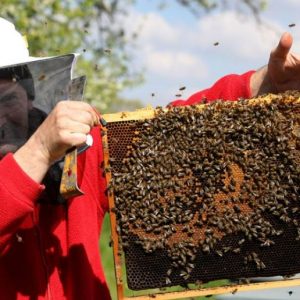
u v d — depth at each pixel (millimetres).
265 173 1393
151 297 1337
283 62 1502
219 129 1388
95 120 1262
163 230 1351
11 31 1388
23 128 1310
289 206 1395
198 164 1367
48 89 1321
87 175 1426
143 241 1343
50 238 1376
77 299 1367
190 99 1581
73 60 1331
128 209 1342
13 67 1295
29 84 1309
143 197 1344
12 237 1333
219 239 1372
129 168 1351
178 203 1357
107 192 1343
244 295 2092
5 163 1243
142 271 1347
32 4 3459
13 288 1336
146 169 1353
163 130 1370
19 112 1305
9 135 1306
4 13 3424
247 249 1381
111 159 1340
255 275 1387
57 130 1224
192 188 1367
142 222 1344
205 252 1364
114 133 1355
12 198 1226
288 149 1398
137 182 1344
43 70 1312
